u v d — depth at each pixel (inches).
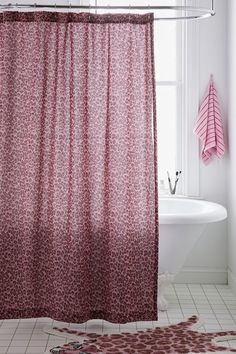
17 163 154.6
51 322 166.4
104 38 153.7
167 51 215.2
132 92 153.6
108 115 153.7
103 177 154.6
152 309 156.6
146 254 155.2
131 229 153.9
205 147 201.2
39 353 144.1
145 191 154.3
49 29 153.9
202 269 206.5
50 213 154.5
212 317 170.6
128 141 153.6
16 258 156.1
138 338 154.0
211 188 206.2
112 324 164.6
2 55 154.3
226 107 204.5
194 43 204.4
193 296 190.9
